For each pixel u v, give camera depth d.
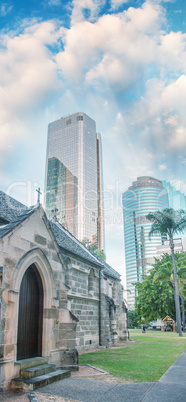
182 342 26.56
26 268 11.46
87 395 8.91
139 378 11.18
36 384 9.55
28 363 10.70
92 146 172.75
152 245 157.75
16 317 10.42
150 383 10.36
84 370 12.77
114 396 8.80
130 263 164.50
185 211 41.50
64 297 13.60
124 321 30.81
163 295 53.22
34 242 12.21
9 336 9.98
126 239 170.25
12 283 10.45
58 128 176.62
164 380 10.78
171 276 48.25
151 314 55.62
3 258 10.28
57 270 13.62
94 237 138.00
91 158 168.38
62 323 13.14
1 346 9.61
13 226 11.05
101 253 68.44
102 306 24.00
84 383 10.34
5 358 9.66
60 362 12.65
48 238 13.32
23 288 11.92
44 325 12.28
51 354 12.12
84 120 173.12
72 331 13.18
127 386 9.95
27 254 11.42
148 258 156.88
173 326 52.72
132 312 79.19
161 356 17.06
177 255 59.94
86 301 21.73
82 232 140.38
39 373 10.53
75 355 12.91
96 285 24.06
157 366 13.64
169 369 12.83
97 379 10.99
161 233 42.19
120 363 14.51
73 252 19.25
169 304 53.94
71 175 158.00
